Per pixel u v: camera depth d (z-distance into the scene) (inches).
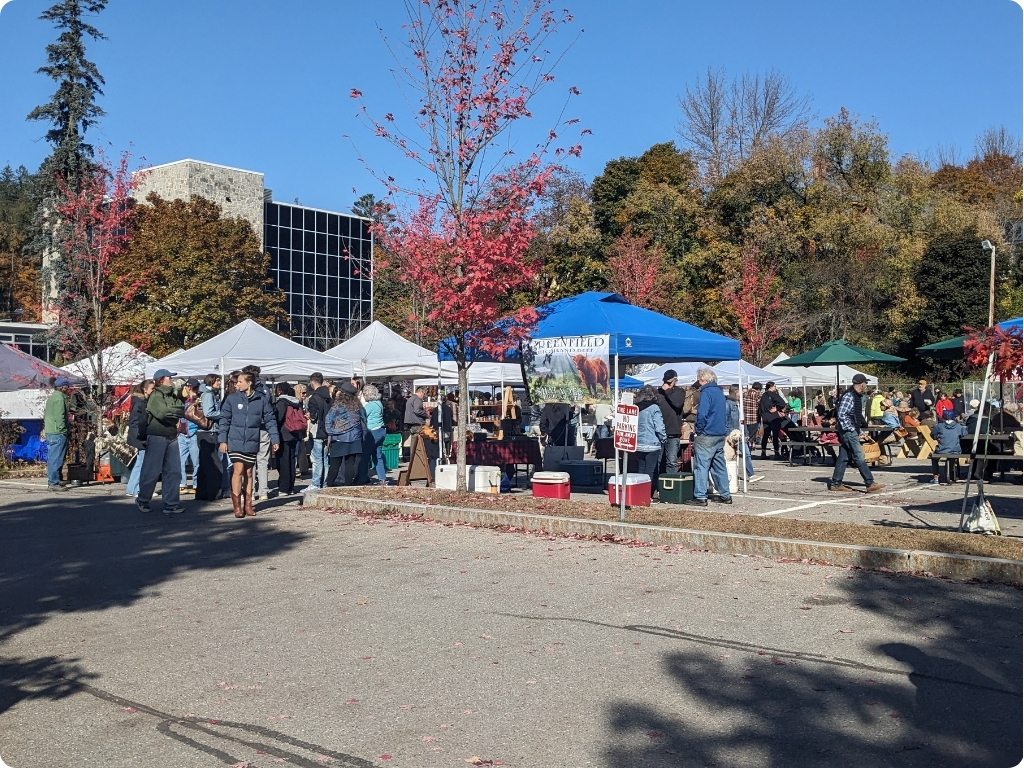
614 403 533.6
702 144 2561.5
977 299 1851.6
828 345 1017.5
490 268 531.2
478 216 535.5
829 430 907.4
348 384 634.2
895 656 248.2
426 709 214.5
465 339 563.5
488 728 202.4
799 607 301.6
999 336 389.7
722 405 561.3
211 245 1886.1
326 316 2669.8
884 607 299.9
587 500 566.3
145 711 217.3
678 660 247.4
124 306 1672.0
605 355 535.5
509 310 627.5
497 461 633.6
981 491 416.8
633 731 199.5
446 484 585.9
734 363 1069.8
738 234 2026.3
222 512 556.1
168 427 549.6
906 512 518.3
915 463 922.7
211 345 856.3
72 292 1077.8
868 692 220.4
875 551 358.6
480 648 261.4
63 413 726.5
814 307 1898.4
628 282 1770.4
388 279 647.1
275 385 930.1
